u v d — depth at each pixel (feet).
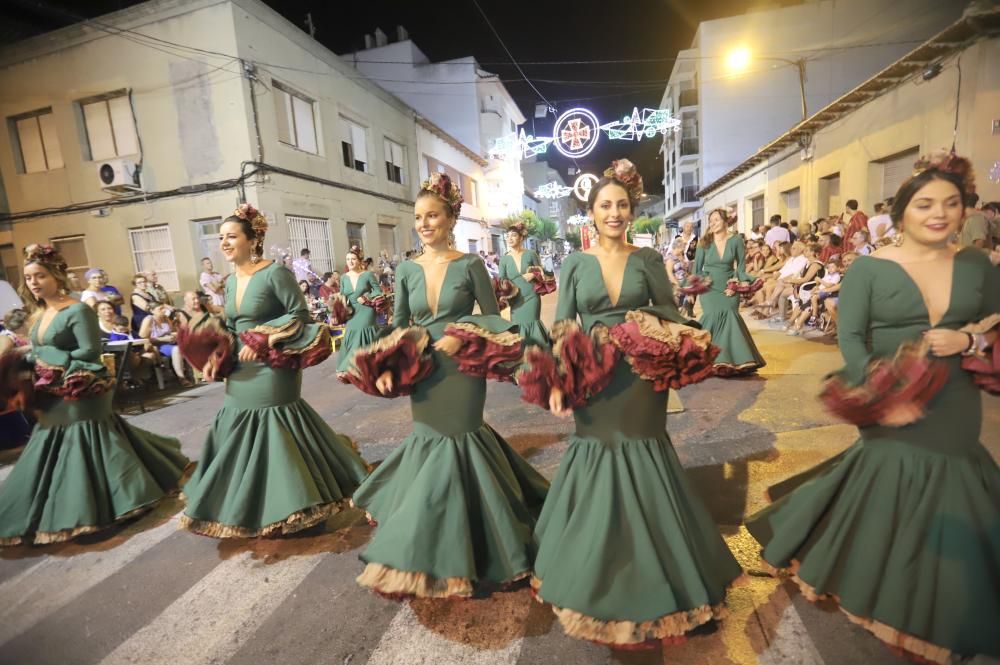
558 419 14.61
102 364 9.82
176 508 11.13
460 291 7.72
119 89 35.04
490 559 6.97
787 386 15.89
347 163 45.65
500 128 93.20
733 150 71.10
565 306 7.11
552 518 6.52
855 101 33.27
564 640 6.41
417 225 7.79
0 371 9.22
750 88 69.36
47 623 7.57
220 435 9.40
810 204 40.45
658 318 6.17
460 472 7.09
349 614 7.27
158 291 26.50
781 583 7.12
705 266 17.28
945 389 5.35
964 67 24.23
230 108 33.45
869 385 5.31
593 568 5.70
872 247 21.83
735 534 8.32
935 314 5.45
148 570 8.80
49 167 38.17
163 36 33.58
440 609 7.18
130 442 10.78
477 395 7.41
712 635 6.27
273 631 7.03
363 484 8.31
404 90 86.38
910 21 60.49
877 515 5.57
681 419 13.57
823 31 65.77
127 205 36.47
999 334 5.18
